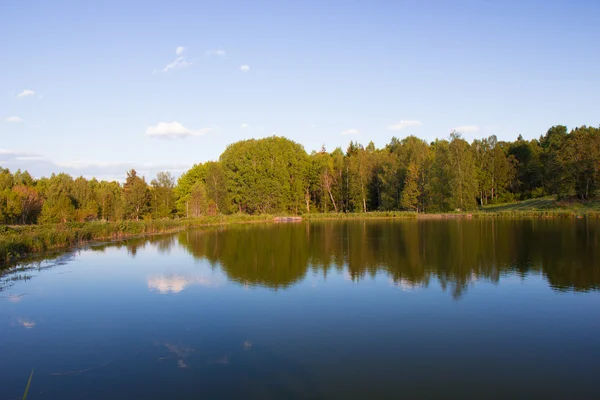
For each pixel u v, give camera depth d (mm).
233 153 89250
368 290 20484
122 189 88562
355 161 95000
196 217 70125
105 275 24281
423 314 16734
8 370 11891
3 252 27812
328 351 13094
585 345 13516
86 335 14539
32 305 18141
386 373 11555
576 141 71938
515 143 104500
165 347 13461
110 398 10281
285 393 10461
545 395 10391
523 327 15211
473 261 27797
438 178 80188
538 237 38719
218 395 10383
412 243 37625
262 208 85875
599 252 30078
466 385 10898
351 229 54250
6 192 56688
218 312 17047
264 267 26641
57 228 40125
